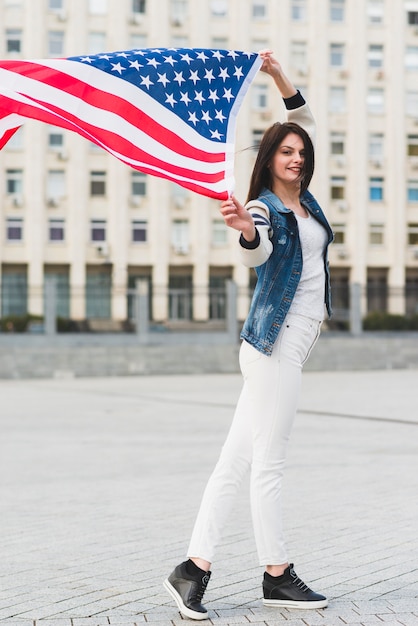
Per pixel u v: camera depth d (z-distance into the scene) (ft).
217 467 15.47
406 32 211.82
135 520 23.56
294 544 20.22
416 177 212.64
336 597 15.78
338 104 209.15
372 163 209.46
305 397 69.15
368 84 210.18
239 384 90.84
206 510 15.17
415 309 132.16
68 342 116.67
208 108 15.29
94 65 14.98
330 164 207.92
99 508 25.46
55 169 196.75
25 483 30.42
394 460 34.78
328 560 18.62
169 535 21.56
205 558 14.96
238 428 15.44
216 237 203.51
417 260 211.41
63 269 198.29
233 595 16.02
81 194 196.85
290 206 15.39
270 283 14.97
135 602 15.65
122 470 33.30
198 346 115.65
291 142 15.25
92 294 131.34
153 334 119.65
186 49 15.55
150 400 69.46
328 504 25.43
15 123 15.10
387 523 22.59
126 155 14.83
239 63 15.64
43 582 17.16
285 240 14.94
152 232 200.44
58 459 36.63
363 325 129.70
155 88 15.11
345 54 209.46
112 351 112.16
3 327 125.39
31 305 131.03
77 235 196.95
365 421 50.57
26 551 19.99
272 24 206.49
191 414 57.06
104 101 14.89
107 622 14.46
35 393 79.97
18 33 197.06
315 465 33.55
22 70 14.85
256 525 15.23
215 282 204.33
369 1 210.38
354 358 121.39
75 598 15.96
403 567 17.94
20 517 24.25
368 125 210.18
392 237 210.18
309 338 15.25
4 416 56.90
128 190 199.31
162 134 14.99
